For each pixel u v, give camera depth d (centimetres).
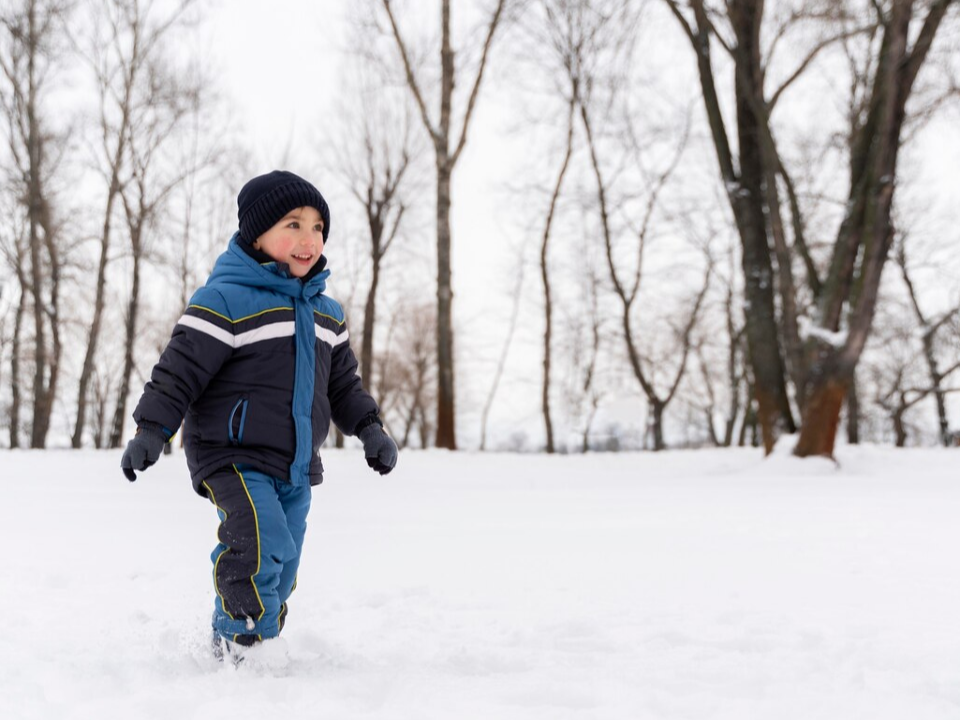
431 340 3959
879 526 550
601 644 263
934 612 304
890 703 198
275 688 206
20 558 439
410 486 1009
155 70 2355
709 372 3662
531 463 1434
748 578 372
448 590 356
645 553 445
